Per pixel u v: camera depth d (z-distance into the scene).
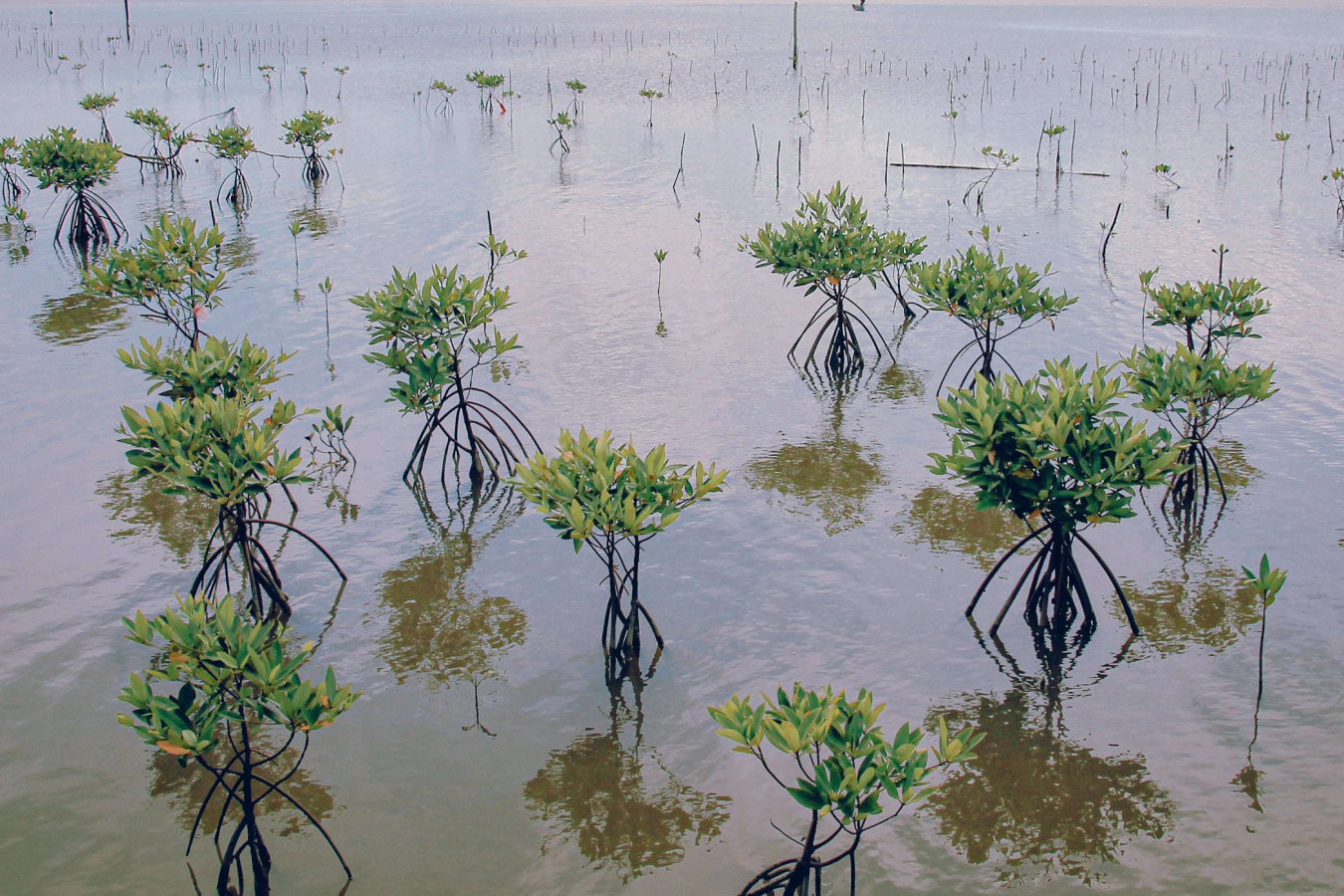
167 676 5.82
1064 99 42.94
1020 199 24.22
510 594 8.67
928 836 5.94
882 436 11.74
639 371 13.84
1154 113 38.12
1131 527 9.59
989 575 7.97
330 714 5.57
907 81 50.56
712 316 16.19
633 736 6.87
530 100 43.47
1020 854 5.77
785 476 10.73
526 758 6.66
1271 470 10.50
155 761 6.69
